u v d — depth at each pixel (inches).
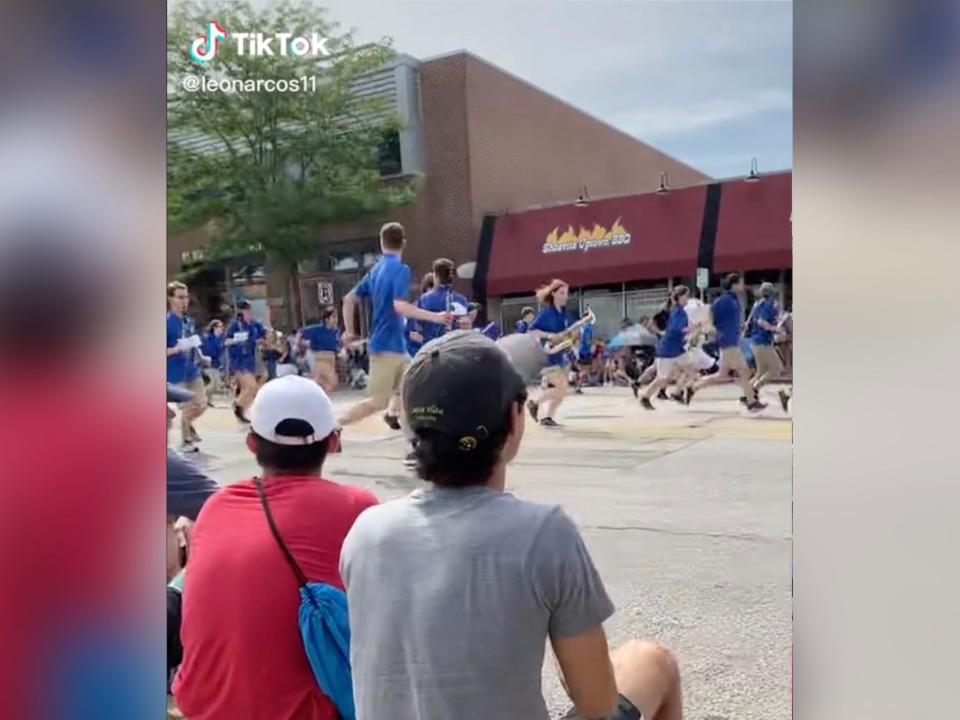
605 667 50.8
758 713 77.2
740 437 202.2
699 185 405.1
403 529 51.7
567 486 155.0
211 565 61.2
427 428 52.7
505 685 48.4
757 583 105.5
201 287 386.6
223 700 60.7
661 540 122.8
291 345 272.1
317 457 68.3
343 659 58.9
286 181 381.4
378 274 195.6
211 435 215.6
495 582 48.9
